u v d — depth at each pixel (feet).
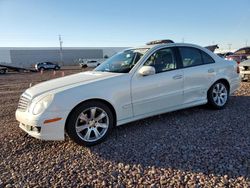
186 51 17.46
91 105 13.39
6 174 10.90
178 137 13.93
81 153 12.67
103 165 11.30
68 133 13.09
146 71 14.57
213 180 9.54
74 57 273.75
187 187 9.22
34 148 13.56
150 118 17.53
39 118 12.31
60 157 12.34
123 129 15.69
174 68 16.49
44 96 12.81
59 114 12.53
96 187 9.61
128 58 16.49
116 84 14.12
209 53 18.76
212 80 18.21
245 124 15.46
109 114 13.96
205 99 18.12
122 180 9.97
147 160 11.48
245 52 65.72
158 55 16.15
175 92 16.30
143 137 14.24
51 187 9.74
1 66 112.16
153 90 15.34
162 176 10.06
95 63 153.38
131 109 14.71
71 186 9.74
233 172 10.00
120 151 12.62
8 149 13.56
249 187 8.98
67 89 13.05
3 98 31.58
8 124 18.33
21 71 121.70
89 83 13.66
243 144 12.53
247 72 31.58
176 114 18.22
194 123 16.12
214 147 12.38
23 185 9.96
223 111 18.56
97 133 13.69
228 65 19.39
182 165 10.82
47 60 262.47
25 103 13.55
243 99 22.40
